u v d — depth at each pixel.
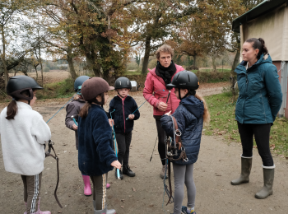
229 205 2.83
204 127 6.44
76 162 4.44
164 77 3.29
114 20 18.84
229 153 4.57
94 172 2.22
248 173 3.31
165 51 3.17
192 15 22.03
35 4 17.66
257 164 3.98
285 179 3.39
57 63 26.86
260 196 2.92
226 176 3.61
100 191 2.32
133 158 4.59
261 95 2.85
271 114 2.87
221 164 4.08
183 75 2.30
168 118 2.21
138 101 13.20
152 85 3.43
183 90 2.34
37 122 2.24
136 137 6.08
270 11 6.65
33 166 2.25
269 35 6.79
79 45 19.39
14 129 2.21
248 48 2.82
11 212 2.82
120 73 21.00
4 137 2.26
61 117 9.12
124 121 3.51
